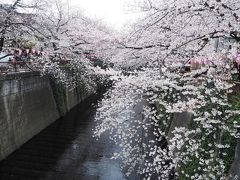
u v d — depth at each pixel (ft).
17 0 44.55
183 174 30.37
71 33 62.80
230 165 25.75
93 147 50.47
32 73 56.70
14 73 48.96
